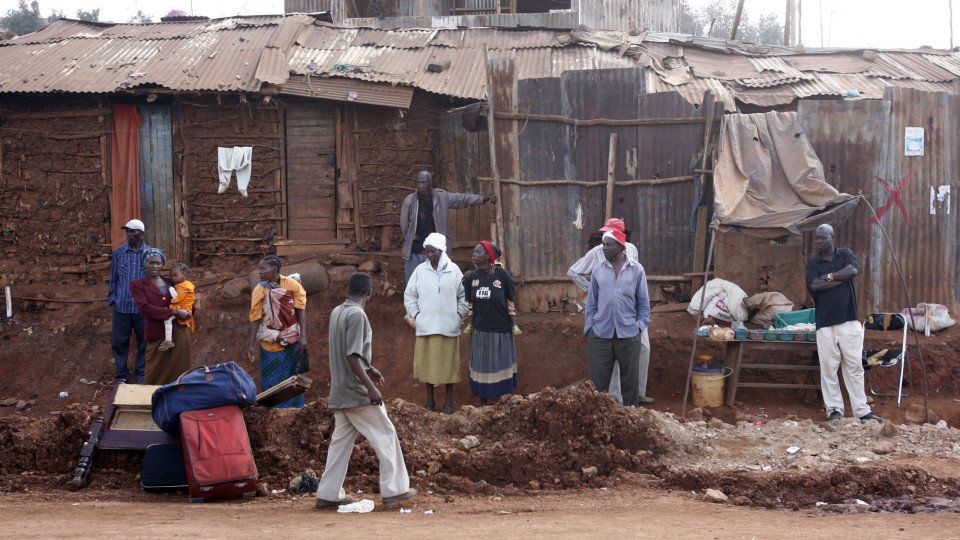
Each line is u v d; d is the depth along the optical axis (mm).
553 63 12891
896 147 10156
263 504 5789
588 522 5062
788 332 8750
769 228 8945
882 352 8578
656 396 9500
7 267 11695
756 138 9828
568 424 6816
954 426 8742
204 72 11430
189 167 11734
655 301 10664
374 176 11773
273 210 11781
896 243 10234
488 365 8398
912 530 4918
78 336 10836
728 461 6965
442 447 6891
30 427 7035
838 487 6117
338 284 11047
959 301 10352
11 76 11586
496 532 4613
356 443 6723
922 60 13703
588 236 10695
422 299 8531
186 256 11812
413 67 11859
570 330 10219
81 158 11766
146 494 6156
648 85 11938
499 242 10555
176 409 6082
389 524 4891
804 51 14008
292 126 11812
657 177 10508
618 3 16578
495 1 17094
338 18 16594
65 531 4539
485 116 10648
